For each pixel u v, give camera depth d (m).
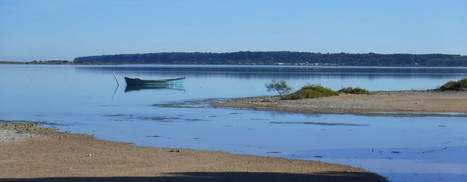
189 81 80.62
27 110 33.59
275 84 48.62
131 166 14.55
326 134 22.28
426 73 135.88
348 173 13.89
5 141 18.91
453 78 97.44
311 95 40.38
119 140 20.62
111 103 39.50
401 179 13.36
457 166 15.20
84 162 15.18
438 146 18.98
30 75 107.12
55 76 103.00
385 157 16.77
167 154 16.95
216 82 77.44
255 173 13.48
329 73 131.25
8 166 14.25
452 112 30.78
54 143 18.98
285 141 20.34
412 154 17.31
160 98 45.06
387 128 24.11
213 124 26.02
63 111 33.00
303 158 16.67
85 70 161.62
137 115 30.52
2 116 29.81
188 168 14.20
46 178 12.29
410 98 39.53
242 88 61.31
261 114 30.77
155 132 23.09
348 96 41.34
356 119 27.83
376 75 116.00
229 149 18.53
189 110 33.56
